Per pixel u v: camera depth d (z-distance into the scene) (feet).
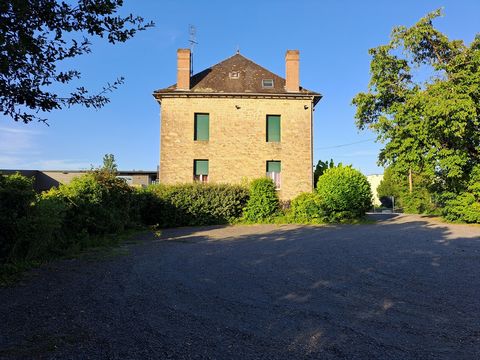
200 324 14.07
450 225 58.85
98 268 24.98
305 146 82.53
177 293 18.44
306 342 12.41
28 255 25.95
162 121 80.89
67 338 12.62
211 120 81.41
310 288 19.45
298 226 60.03
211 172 80.48
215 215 65.87
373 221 67.36
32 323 14.07
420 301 17.06
